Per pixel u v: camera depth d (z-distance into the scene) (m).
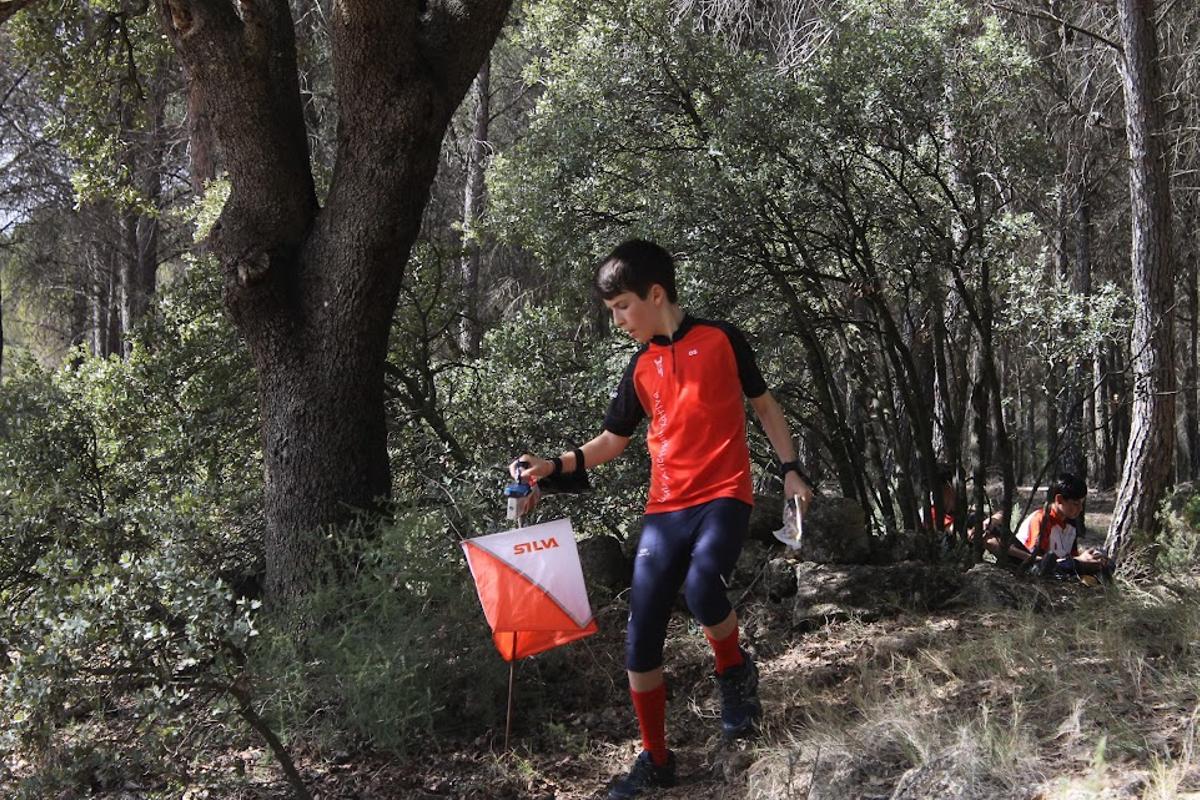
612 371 6.88
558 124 7.62
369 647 4.10
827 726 3.42
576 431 6.95
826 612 4.79
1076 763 2.86
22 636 3.75
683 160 7.10
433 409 6.78
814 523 5.27
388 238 5.07
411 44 4.88
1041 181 6.67
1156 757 2.72
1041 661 3.76
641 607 3.43
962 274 6.24
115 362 6.87
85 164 8.27
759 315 6.48
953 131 6.43
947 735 3.14
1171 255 8.03
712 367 3.45
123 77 8.10
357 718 3.97
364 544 4.57
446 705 4.33
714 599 3.36
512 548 3.68
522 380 7.10
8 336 25.67
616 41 7.33
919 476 7.18
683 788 3.48
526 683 4.43
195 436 6.52
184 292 6.99
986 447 6.30
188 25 4.93
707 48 7.26
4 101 16.47
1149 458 7.83
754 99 6.17
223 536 5.89
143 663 3.69
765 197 5.97
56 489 5.58
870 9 6.77
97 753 3.72
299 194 5.20
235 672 3.88
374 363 5.22
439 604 4.47
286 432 5.13
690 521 3.44
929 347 7.47
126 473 6.52
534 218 7.75
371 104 4.92
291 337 5.13
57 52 7.71
